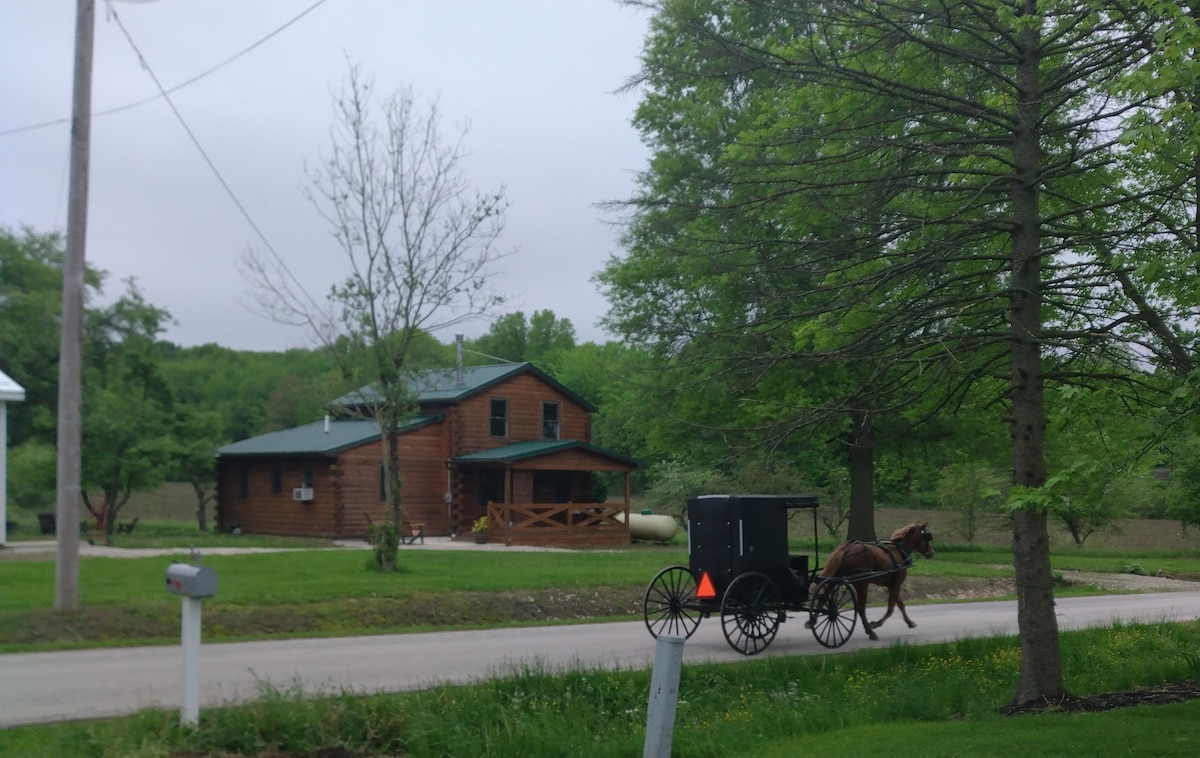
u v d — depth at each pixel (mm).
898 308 11867
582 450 38031
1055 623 11516
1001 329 12266
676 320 20656
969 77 12570
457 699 10672
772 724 10617
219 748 8727
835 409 12023
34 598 16641
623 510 42250
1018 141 11406
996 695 12234
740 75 12773
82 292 16203
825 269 12586
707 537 15398
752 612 15086
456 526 39469
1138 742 9008
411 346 24156
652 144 26250
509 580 21297
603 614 20125
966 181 12453
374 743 9438
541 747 9570
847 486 36344
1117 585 28938
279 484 40438
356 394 25375
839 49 12367
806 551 35375
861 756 8938
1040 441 11266
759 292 12906
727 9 13445
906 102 12211
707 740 9938
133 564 22016
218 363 90500
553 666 12734
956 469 36781
